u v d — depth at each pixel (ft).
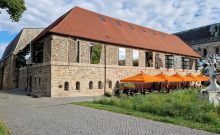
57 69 81.51
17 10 64.69
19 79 139.64
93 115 44.96
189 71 142.92
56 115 44.50
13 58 142.61
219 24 199.93
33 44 101.55
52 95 79.71
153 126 35.99
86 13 104.99
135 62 107.96
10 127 33.86
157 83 117.60
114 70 98.68
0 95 88.38
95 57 92.32
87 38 89.45
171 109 44.32
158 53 120.16
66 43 84.58
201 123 37.83
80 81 87.04
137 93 85.20
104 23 109.19
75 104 60.59
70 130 32.71
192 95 70.13
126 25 124.26
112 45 98.63
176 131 32.91
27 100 70.13
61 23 87.51
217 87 65.21
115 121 39.50
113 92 97.55
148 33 135.44
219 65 67.21
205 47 201.87
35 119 40.27
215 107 44.39
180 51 138.10
